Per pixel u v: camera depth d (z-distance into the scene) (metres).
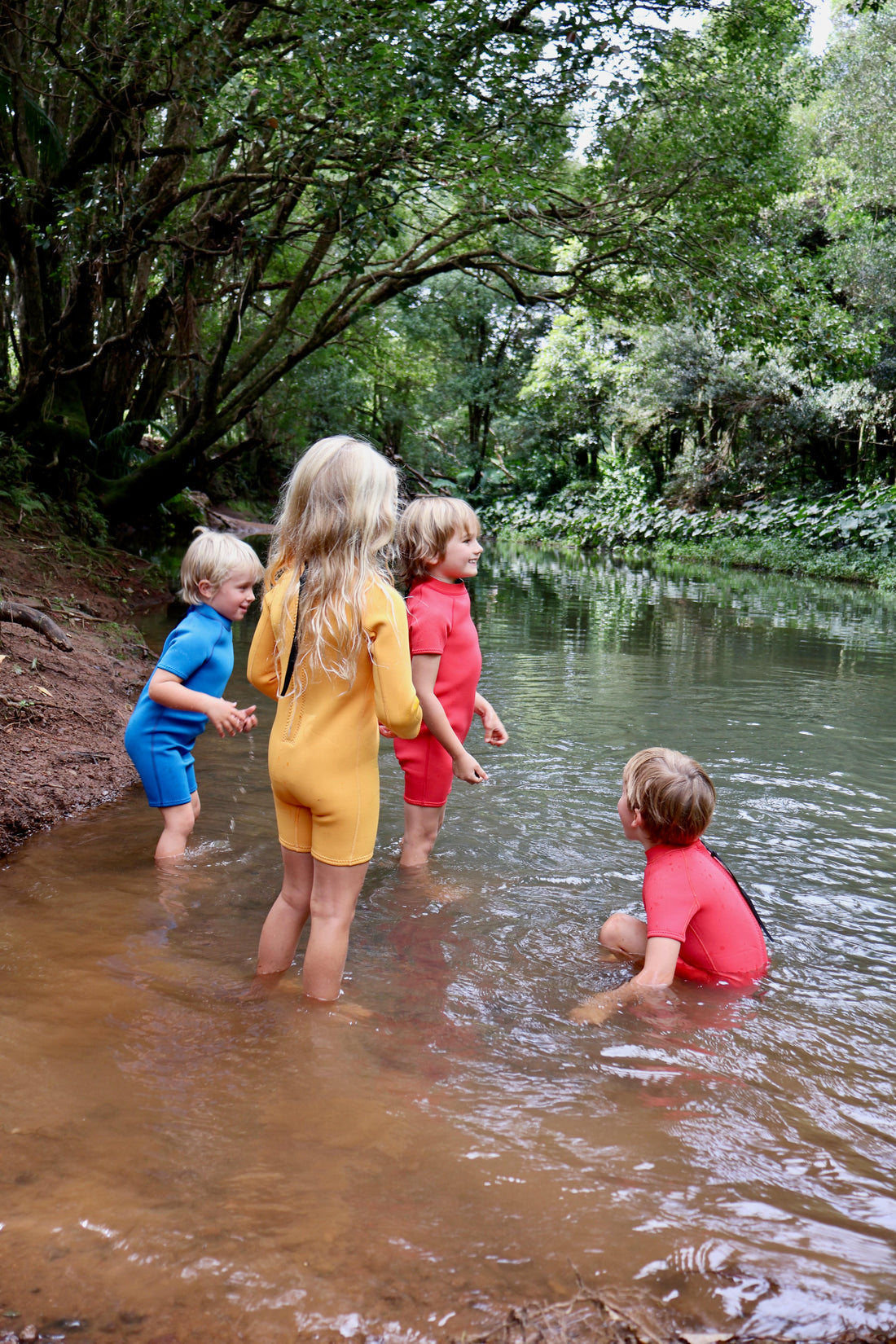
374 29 8.48
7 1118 1.84
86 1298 1.39
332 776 2.44
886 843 3.71
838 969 2.69
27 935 2.75
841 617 12.17
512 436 39.88
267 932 2.56
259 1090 1.97
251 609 11.05
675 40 11.95
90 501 12.01
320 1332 1.34
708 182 13.09
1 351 14.40
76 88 11.19
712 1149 1.83
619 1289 1.44
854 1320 1.39
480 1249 1.52
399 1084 2.02
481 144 9.11
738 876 3.35
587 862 3.50
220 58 9.35
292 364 13.20
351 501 2.44
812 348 13.24
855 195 22.83
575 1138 1.84
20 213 10.80
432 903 3.11
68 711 4.92
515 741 5.22
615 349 31.45
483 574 18.61
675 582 17.47
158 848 3.44
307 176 9.97
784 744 5.26
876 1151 1.84
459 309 35.53
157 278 15.00
